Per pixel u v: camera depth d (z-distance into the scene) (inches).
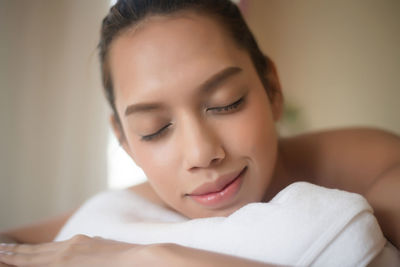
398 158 27.0
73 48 58.6
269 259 15.2
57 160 59.4
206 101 20.9
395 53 71.4
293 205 16.2
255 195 22.5
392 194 21.0
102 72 29.0
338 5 74.2
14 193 56.9
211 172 20.8
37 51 57.2
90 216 26.8
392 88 72.3
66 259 18.8
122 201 28.0
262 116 22.8
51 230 35.9
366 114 74.4
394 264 15.9
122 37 22.8
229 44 23.2
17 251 22.4
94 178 60.9
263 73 27.2
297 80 77.4
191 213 23.1
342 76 75.2
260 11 76.0
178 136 21.2
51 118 58.5
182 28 21.5
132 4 22.9
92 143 60.5
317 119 76.6
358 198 16.0
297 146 33.2
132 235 21.5
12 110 56.2
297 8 76.5
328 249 14.8
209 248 17.0
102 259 17.2
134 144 23.7
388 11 71.2
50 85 58.4
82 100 59.4
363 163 28.8
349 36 74.1
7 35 55.4
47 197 58.8
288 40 77.1
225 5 25.9
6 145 56.1
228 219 17.5
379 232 15.7
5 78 55.5
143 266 14.9
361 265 14.7
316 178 30.8
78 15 58.4
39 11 57.2
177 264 14.2
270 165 23.3
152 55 20.9
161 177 22.5
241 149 21.2
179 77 20.4
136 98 21.4
